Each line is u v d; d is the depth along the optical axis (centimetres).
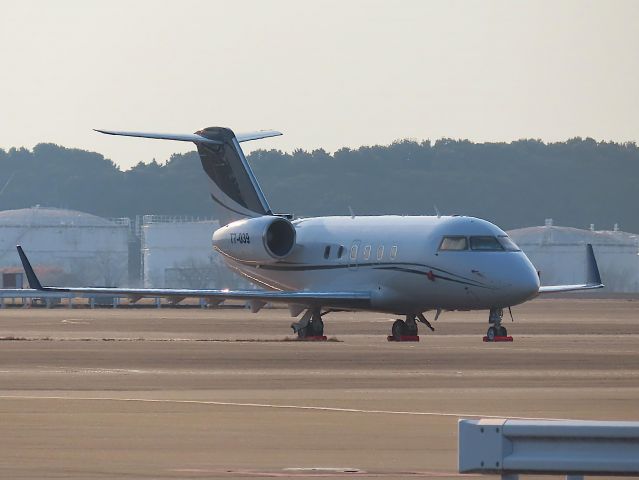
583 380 12656
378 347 17762
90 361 14988
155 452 7850
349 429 8906
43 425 9062
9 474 7025
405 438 8475
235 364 14625
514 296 19962
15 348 17150
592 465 5656
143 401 10606
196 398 10938
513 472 5706
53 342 18662
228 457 7675
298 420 9375
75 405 10288
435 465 7412
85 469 7206
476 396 11112
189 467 7300
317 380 12675
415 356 15775
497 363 14788
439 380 12662
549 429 5662
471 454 5694
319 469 7250
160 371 13700
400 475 7062
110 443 8212
